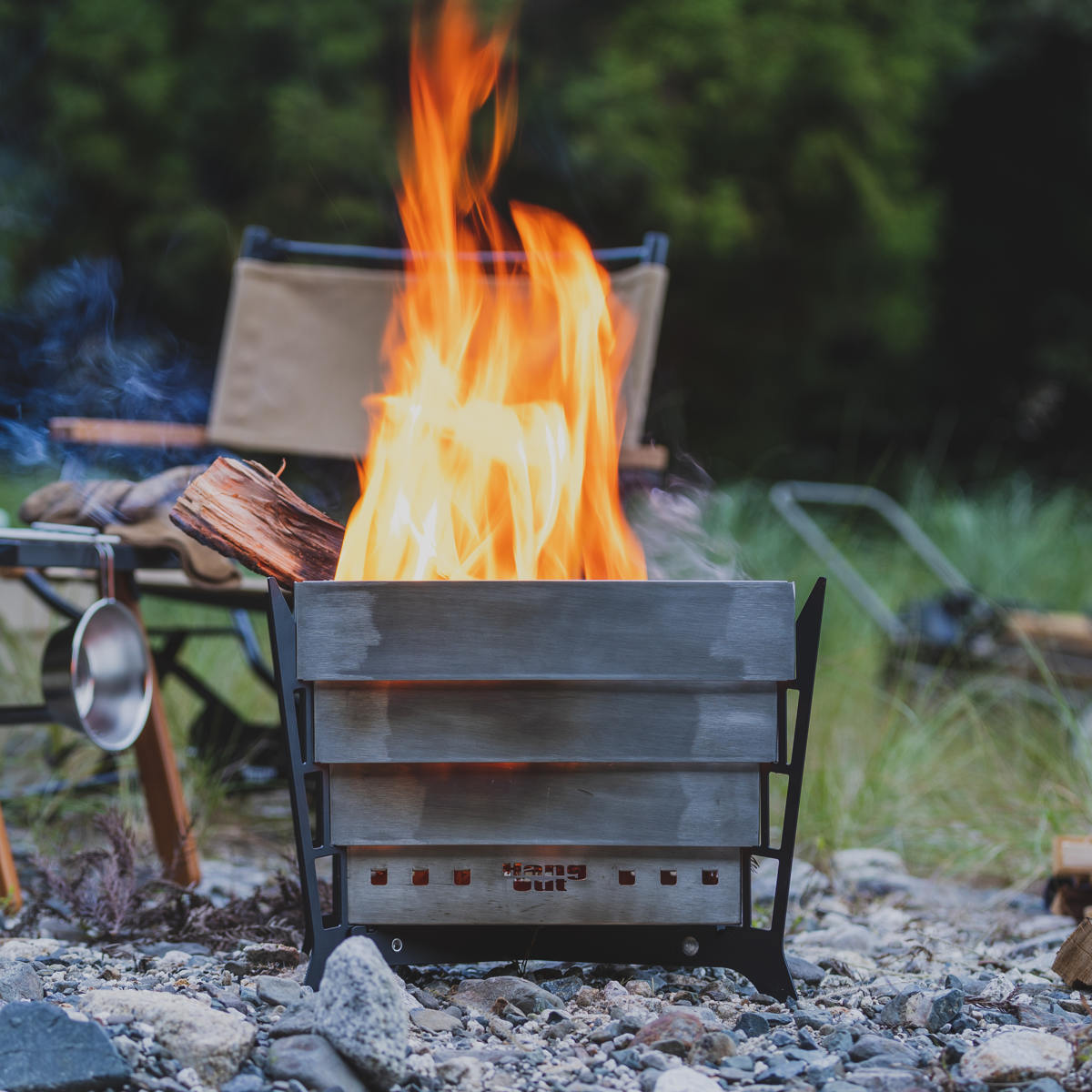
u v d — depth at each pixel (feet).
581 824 5.20
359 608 5.13
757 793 5.25
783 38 25.04
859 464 31.99
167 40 24.06
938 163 32.81
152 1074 4.36
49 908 6.25
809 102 25.62
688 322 28.60
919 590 16.06
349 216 23.62
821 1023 5.09
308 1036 4.49
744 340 28.73
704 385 29.63
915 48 26.68
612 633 5.13
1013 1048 4.61
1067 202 32.83
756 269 27.53
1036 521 17.56
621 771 5.23
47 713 6.70
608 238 25.48
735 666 5.15
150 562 7.14
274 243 9.86
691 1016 4.83
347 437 9.38
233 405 9.41
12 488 16.70
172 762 7.27
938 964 6.24
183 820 7.24
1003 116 32.65
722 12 24.91
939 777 9.62
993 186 33.09
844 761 9.90
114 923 6.07
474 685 5.18
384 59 24.61
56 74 24.03
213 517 5.61
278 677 5.15
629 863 5.28
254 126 24.13
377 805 5.21
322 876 7.36
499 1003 5.15
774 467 29.99
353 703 5.18
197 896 6.24
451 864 5.26
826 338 29.25
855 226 26.68
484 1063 4.59
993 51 30.37
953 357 33.14
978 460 32.24
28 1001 4.50
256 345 9.52
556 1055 4.73
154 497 7.06
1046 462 32.83
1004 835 8.63
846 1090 4.34
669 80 25.14
